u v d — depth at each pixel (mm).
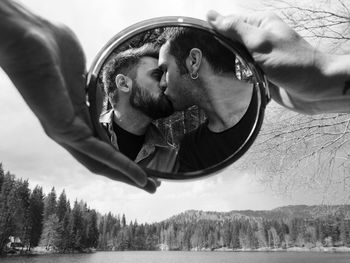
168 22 762
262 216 116375
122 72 731
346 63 718
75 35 680
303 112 872
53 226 56656
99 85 713
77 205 67000
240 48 774
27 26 512
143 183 743
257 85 767
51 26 618
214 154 756
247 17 798
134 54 744
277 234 83125
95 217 71312
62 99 586
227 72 771
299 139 5527
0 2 489
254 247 85812
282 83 762
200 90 756
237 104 764
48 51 534
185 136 751
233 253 75312
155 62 749
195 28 772
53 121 610
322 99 793
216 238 94312
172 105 747
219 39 774
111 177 762
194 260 50125
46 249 55719
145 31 750
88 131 678
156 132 738
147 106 730
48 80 551
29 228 50594
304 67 729
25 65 522
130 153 723
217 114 758
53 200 59594
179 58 758
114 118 710
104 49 729
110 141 707
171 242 97312
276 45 750
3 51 501
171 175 749
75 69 684
